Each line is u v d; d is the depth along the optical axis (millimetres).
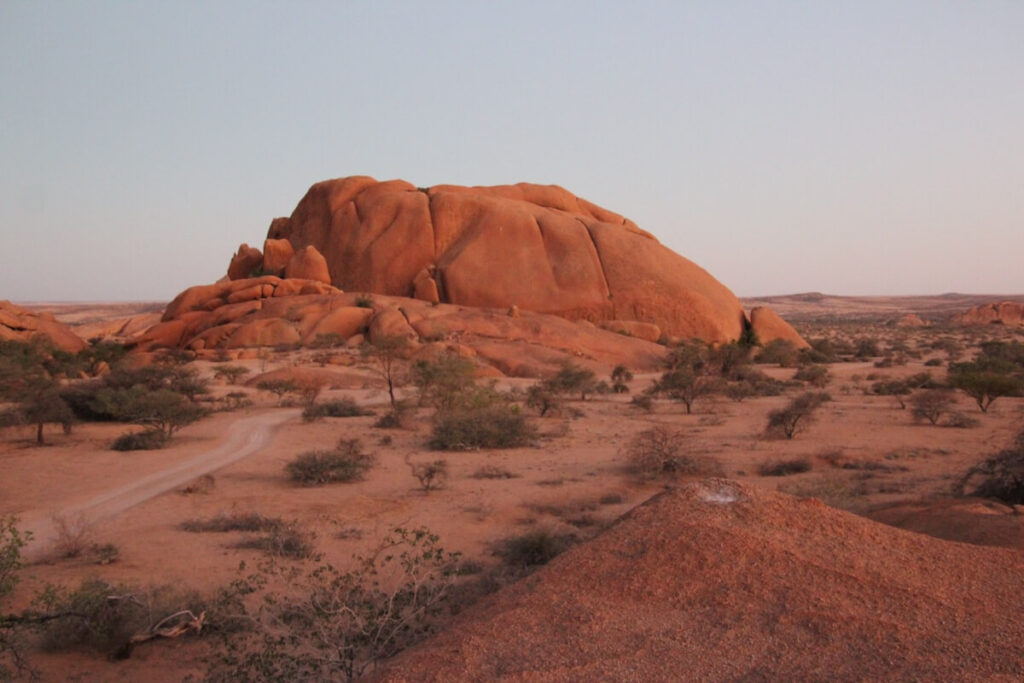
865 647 4938
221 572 11477
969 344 93938
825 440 24938
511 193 95562
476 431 24703
